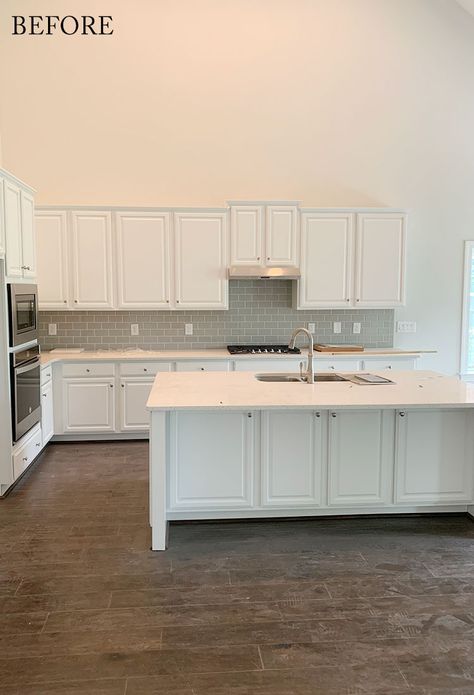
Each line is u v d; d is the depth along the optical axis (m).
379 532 3.29
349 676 2.01
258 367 5.28
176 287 5.39
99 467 4.51
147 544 3.11
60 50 5.44
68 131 5.51
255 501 3.30
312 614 2.40
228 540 3.18
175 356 5.20
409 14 5.75
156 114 5.58
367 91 5.80
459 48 5.83
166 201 5.67
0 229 3.63
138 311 5.69
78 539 3.17
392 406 3.07
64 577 2.73
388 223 5.54
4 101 5.43
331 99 5.76
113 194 5.61
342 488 3.35
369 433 3.32
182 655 2.13
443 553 3.01
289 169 5.78
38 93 5.45
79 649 2.16
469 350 6.20
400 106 5.84
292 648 2.17
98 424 5.20
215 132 5.66
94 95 5.50
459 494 3.42
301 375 4.04
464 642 2.21
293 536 3.23
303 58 5.70
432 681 1.99
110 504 3.70
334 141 5.80
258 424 3.25
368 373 4.19
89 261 5.28
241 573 2.78
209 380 3.80
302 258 5.48
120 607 2.46
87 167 5.55
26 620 2.35
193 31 5.56
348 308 5.61
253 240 5.41
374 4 5.71
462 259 6.09
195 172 5.67
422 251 6.02
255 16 5.61
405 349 6.09
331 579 2.72
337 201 5.86
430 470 3.39
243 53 5.63
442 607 2.46
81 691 1.93
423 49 5.80
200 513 3.30
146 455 4.84
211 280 5.42
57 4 5.39
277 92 5.70
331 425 3.28
